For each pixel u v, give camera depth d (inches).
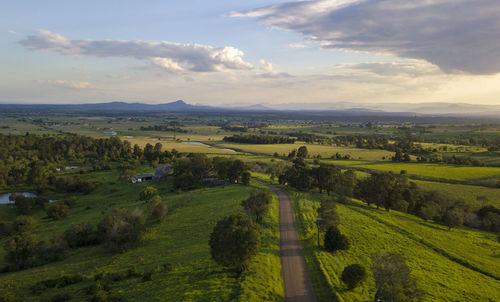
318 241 2433.6
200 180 5541.3
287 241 2439.7
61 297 1663.4
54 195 5605.3
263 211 2721.5
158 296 1583.4
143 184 5807.1
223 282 1665.8
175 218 3270.2
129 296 1627.7
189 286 1659.7
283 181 4859.7
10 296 1723.7
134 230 2672.2
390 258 1637.6
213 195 4163.4
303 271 1925.4
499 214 3764.8
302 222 2893.7
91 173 6939.0
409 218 3686.0
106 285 1777.8
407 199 4146.2
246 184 4913.9
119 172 7003.0
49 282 1927.9
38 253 2546.8
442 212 3860.7
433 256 2468.0
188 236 2662.4
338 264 2042.3
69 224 3713.1
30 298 1745.8
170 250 2373.3
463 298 1811.0
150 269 1989.4
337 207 3629.4
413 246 2625.5
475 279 2112.5
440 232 3193.9
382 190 3818.9
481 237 3193.9
